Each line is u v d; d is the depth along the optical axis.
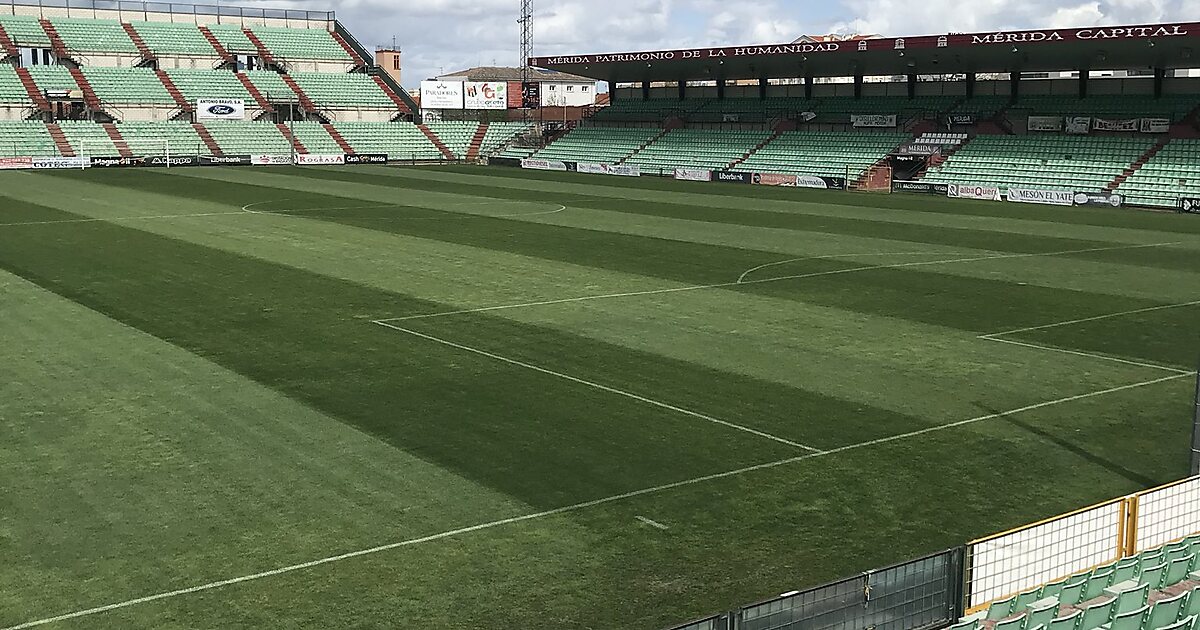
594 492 15.95
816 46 72.94
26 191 59.97
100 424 18.73
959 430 18.91
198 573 13.20
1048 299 30.53
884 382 21.84
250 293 30.30
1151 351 24.58
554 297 30.20
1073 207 58.00
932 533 14.67
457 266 35.38
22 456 17.12
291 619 12.12
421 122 104.75
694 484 16.31
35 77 91.00
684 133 88.50
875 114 79.50
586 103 143.88
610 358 23.50
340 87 104.19
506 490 15.97
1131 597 10.67
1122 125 68.25
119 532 14.33
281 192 61.75
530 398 20.50
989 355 24.08
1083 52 65.25
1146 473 16.92
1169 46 60.97
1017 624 10.03
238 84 99.62
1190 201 55.53
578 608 12.52
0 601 12.41
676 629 9.60
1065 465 17.27
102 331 25.56
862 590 10.51
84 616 12.11
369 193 62.25
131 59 99.62
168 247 38.69
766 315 28.08
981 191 63.31
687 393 20.94
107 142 85.56
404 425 18.83
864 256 38.47
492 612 12.38
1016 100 75.69
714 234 44.69
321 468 16.72
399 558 13.70
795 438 18.41
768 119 86.44
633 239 42.72
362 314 27.69
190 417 19.14
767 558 13.89
